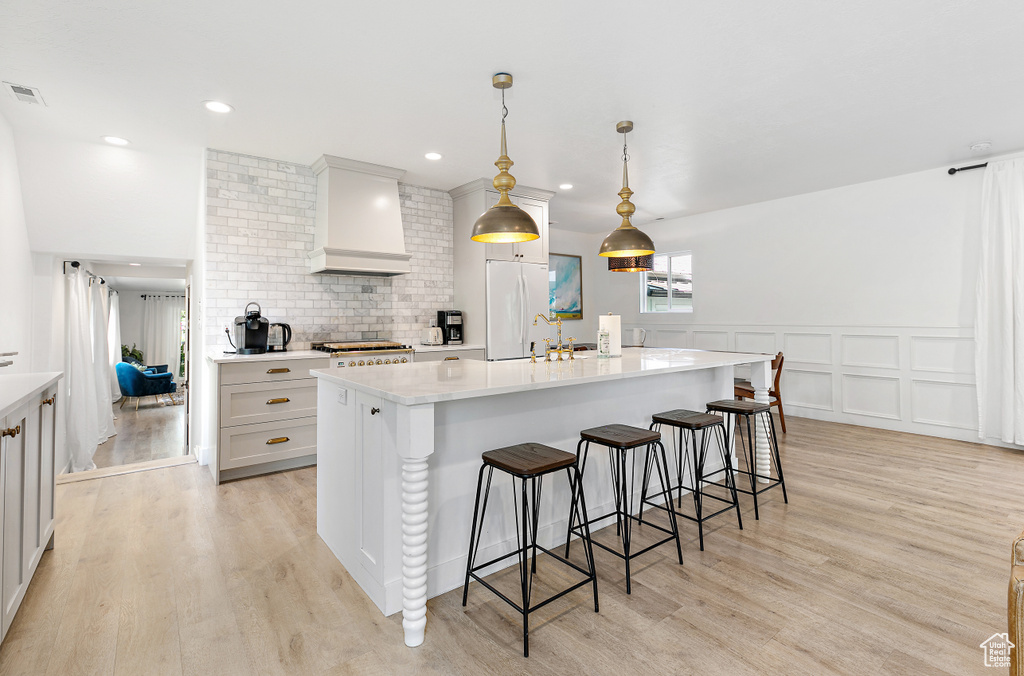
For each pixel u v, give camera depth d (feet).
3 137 10.62
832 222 16.89
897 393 15.62
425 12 7.06
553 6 6.95
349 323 15.05
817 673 5.17
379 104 10.05
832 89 9.56
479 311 16.12
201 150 12.73
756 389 11.53
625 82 9.22
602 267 25.14
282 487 11.00
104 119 10.69
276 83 9.14
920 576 7.09
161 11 6.98
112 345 28.35
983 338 13.75
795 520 9.09
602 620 6.12
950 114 10.79
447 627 6.04
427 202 16.63
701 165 14.24
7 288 11.03
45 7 6.85
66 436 15.23
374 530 6.55
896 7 7.04
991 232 13.60
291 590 6.83
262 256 13.48
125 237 13.61
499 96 9.72
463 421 7.07
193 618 6.17
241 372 11.37
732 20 7.33
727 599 6.56
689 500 10.18
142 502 10.06
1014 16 7.25
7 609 5.67
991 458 12.73
